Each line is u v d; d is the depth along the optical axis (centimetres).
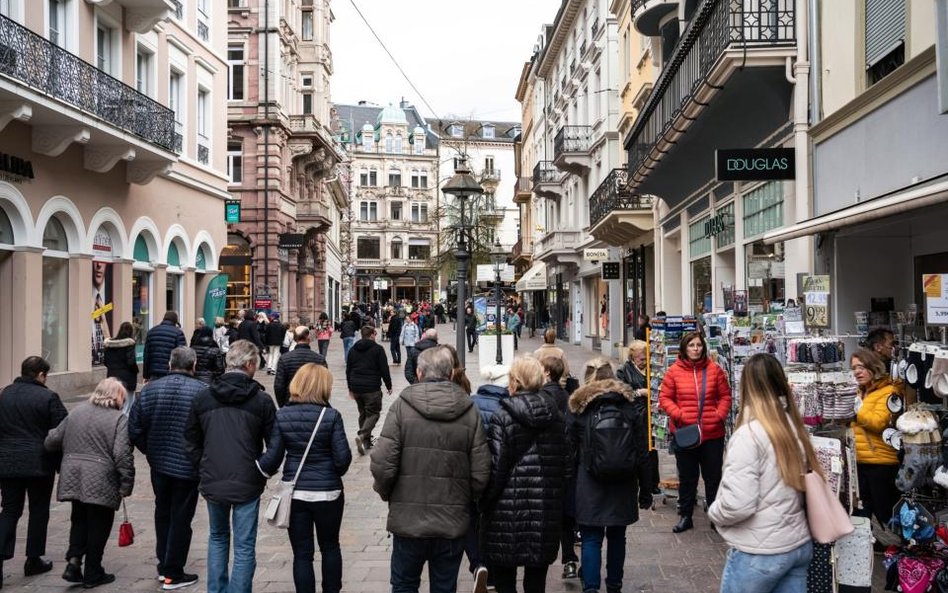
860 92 948
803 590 391
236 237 3606
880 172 888
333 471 549
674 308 2150
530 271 4834
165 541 641
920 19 800
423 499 472
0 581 629
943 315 602
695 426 738
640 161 1786
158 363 1241
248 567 559
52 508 882
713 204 1591
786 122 1152
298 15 4141
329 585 550
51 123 1536
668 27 1883
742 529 390
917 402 623
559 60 4112
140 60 2072
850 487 480
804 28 1078
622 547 585
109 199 1869
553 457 511
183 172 2284
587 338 3544
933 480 573
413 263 9081
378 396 1169
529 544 498
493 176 7975
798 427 397
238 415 563
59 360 1722
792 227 916
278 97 3581
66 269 1734
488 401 593
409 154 9144
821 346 630
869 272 1031
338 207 6694
